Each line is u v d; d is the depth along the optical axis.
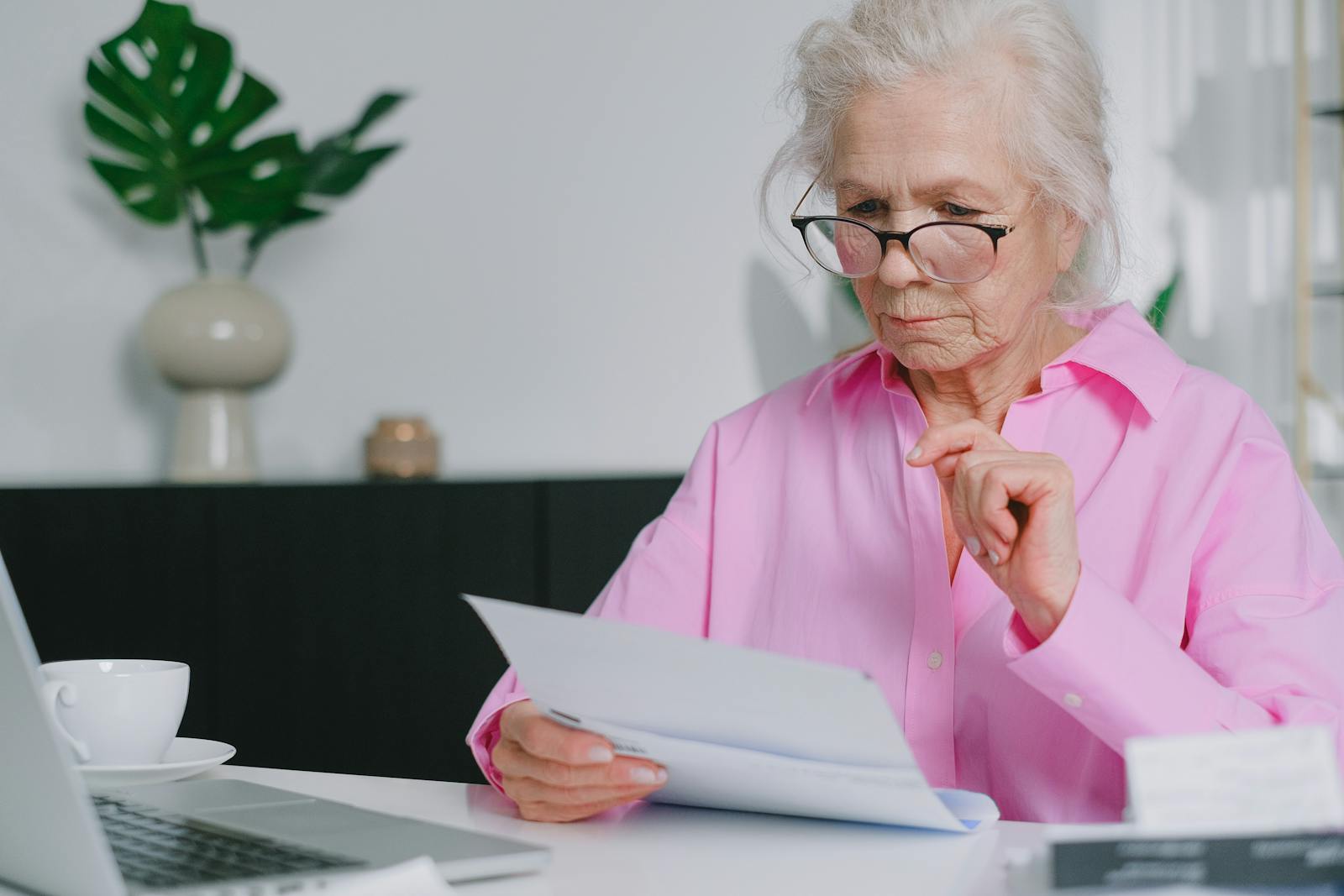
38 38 2.93
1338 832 0.67
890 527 1.31
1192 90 2.66
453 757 2.43
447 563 2.44
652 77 2.73
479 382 2.85
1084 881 0.70
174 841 0.86
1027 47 1.18
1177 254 2.67
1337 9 2.66
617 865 0.88
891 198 1.19
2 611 0.70
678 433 2.74
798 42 1.32
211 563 2.52
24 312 2.95
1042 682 1.00
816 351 2.66
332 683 2.47
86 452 2.95
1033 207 1.20
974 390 1.31
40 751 0.71
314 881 0.77
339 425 2.91
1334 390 2.68
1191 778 0.70
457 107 2.84
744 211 2.69
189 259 2.91
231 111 2.64
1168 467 1.23
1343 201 2.66
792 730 0.87
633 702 0.93
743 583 1.41
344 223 2.90
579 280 2.79
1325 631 1.12
